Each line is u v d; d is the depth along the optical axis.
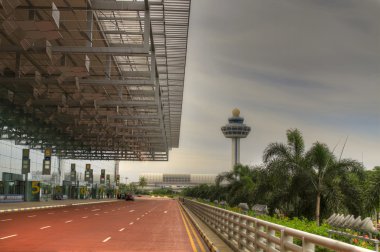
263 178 30.91
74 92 46.94
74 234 21.70
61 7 29.28
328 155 28.67
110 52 32.53
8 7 24.92
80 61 40.47
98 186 139.75
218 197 68.31
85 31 32.44
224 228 18.94
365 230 16.67
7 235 20.53
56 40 36.44
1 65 39.97
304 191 28.67
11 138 64.00
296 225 16.39
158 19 33.94
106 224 29.34
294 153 29.89
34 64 37.88
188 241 20.16
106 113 54.22
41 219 32.34
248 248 13.23
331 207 27.62
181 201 107.31
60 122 61.31
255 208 33.47
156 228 27.45
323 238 6.92
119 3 29.84
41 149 78.31
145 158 110.56
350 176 28.33
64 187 103.50
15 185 69.94
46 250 15.64
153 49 39.41
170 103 60.53
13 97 47.31
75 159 107.00
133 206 72.00
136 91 51.78
